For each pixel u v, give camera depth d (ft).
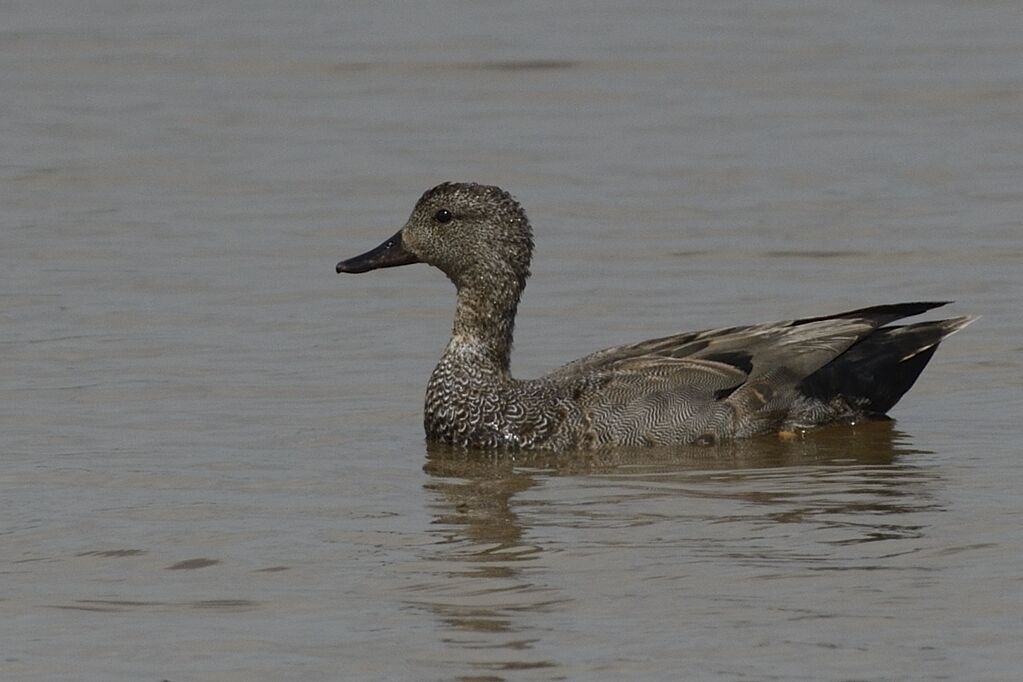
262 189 81.51
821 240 72.33
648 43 109.40
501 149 88.12
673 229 74.49
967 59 103.81
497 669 32.30
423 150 88.07
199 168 85.10
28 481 44.86
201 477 45.42
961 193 78.74
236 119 94.17
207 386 54.75
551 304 64.85
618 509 42.50
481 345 51.31
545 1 121.39
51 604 35.99
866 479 45.09
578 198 79.56
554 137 90.27
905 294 64.95
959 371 56.18
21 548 39.45
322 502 43.27
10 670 32.78
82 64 105.40
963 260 69.00
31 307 63.77
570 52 107.55
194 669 32.68
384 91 99.96
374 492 44.39
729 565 37.63
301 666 32.65
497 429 49.75
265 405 52.95
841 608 34.88
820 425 51.11
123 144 89.15
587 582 36.76
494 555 38.70
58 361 57.31
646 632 33.83
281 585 36.94
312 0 122.11
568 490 44.68
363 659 32.89
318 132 91.86
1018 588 35.76
